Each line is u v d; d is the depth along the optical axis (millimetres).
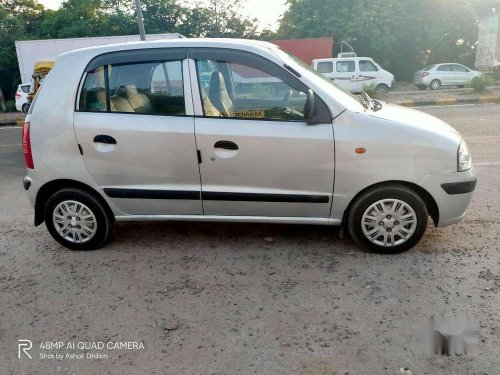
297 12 27484
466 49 27141
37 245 4145
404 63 27625
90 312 2998
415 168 3305
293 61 3648
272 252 3730
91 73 3611
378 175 3342
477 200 4707
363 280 3215
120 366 2475
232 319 2836
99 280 3420
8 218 4988
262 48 3512
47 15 31938
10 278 3537
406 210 3443
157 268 3561
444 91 18672
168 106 3521
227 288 3209
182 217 3717
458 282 3123
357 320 2764
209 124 3439
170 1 30781
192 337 2682
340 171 3371
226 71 3486
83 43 20141
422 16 25031
